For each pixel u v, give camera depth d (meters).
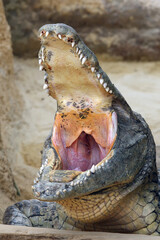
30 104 9.00
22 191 6.38
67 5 11.02
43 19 10.87
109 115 3.92
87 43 11.20
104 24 11.24
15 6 10.81
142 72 10.88
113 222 4.02
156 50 11.19
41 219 4.52
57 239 3.42
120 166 3.78
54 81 3.92
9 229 3.56
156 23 11.29
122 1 11.31
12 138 7.58
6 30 7.84
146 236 3.53
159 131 7.62
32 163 7.56
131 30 11.24
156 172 4.19
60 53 3.74
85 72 3.81
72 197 3.55
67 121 4.12
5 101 7.55
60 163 3.98
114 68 11.08
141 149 4.00
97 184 3.64
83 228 4.14
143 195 4.01
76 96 3.99
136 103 9.43
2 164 5.74
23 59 10.59
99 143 4.16
